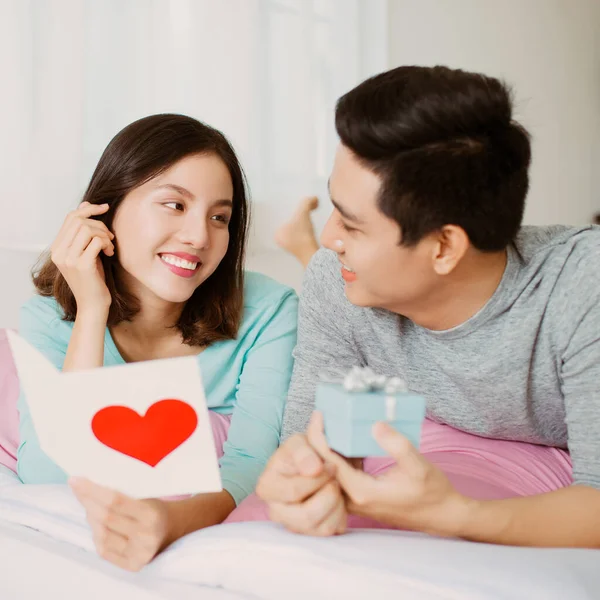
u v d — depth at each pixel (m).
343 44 2.21
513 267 0.91
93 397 0.67
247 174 1.93
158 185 1.08
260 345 1.28
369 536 0.67
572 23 3.66
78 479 0.67
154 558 0.71
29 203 1.52
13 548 0.74
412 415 0.63
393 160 0.76
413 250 0.80
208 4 1.82
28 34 1.50
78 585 0.68
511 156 0.79
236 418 1.21
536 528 0.71
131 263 1.12
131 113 1.70
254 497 0.88
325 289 1.11
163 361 0.65
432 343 1.01
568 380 0.91
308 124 2.11
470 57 2.96
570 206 3.66
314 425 0.66
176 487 0.68
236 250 1.24
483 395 1.02
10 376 1.32
